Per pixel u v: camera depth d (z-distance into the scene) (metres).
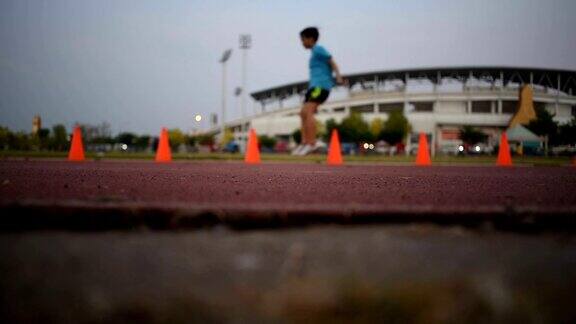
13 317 0.71
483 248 1.14
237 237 1.25
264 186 2.67
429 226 1.41
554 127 44.84
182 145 60.97
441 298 0.81
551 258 1.06
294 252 1.08
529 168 8.20
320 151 45.69
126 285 0.85
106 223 1.36
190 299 0.79
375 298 0.81
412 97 75.56
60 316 0.72
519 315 0.74
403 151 57.25
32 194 1.88
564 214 1.42
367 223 1.43
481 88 75.50
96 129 47.44
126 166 6.50
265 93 100.12
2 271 0.93
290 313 0.74
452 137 70.69
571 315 0.74
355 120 57.47
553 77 81.88
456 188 2.72
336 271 0.94
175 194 1.99
